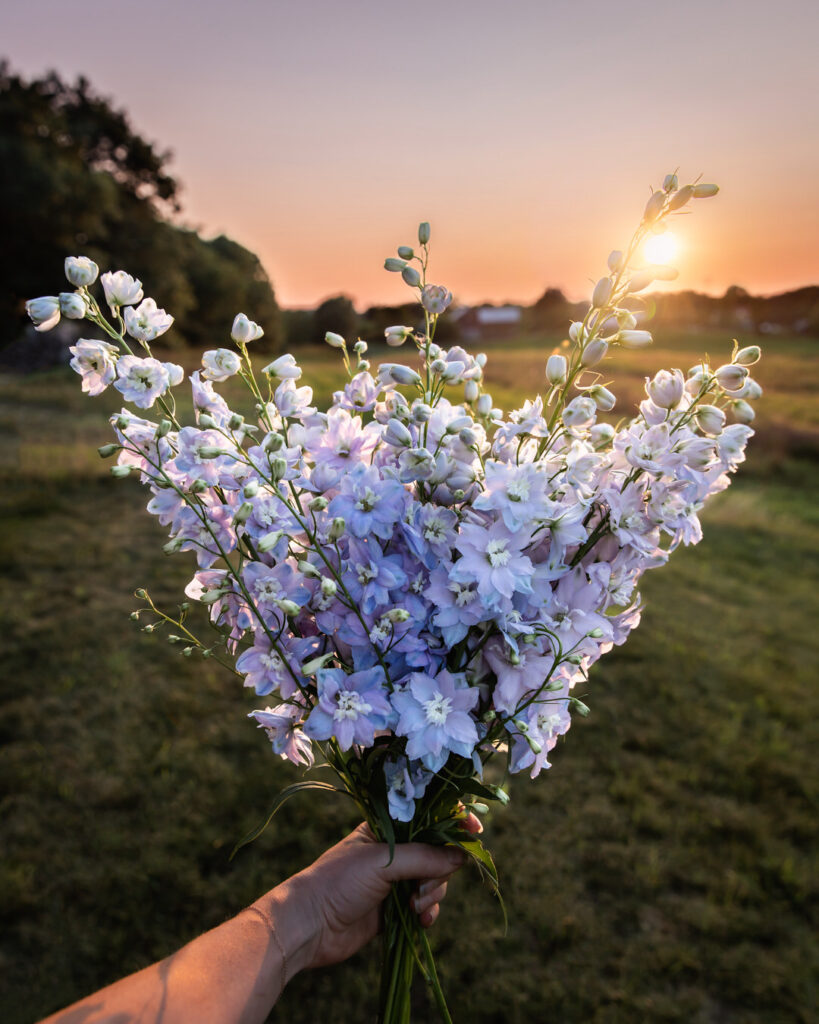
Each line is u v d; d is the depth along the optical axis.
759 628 5.68
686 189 1.01
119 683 4.29
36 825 3.20
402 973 1.25
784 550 8.02
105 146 32.41
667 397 1.09
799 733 4.17
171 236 31.84
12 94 28.39
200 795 3.41
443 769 1.19
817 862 3.20
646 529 1.08
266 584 1.07
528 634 1.06
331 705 1.03
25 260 27.38
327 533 1.09
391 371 1.15
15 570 6.02
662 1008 2.59
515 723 1.08
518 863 3.15
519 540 1.03
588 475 1.06
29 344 23.73
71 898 2.88
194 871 3.01
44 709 4.02
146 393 1.05
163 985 0.91
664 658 4.96
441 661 1.12
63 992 2.54
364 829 1.33
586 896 3.00
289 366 1.14
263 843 3.16
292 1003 2.57
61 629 4.96
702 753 3.92
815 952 2.79
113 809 3.31
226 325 37.50
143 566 6.23
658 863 3.16
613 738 4.03
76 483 8.56
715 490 1.11
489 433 1.28
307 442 1.15
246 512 1.00
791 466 12.65
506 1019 2.54
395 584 1.04
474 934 2.82
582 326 1.09
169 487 1.09
